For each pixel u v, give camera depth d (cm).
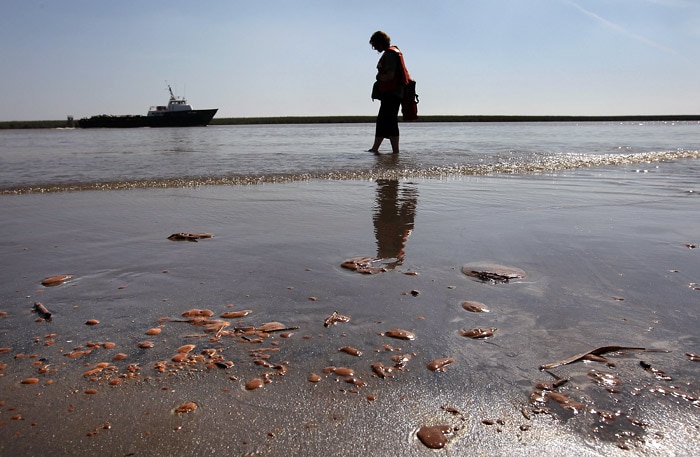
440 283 231
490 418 132
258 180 565
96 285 228
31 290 221
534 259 266
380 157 824
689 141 1370
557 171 664
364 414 133
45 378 149
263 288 224
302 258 269
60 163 745
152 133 2802
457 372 154
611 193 482
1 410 132
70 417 130
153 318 193
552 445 121
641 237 312
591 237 311
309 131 2725
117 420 129
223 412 133
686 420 130
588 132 2200
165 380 149
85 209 404
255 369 155
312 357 163
